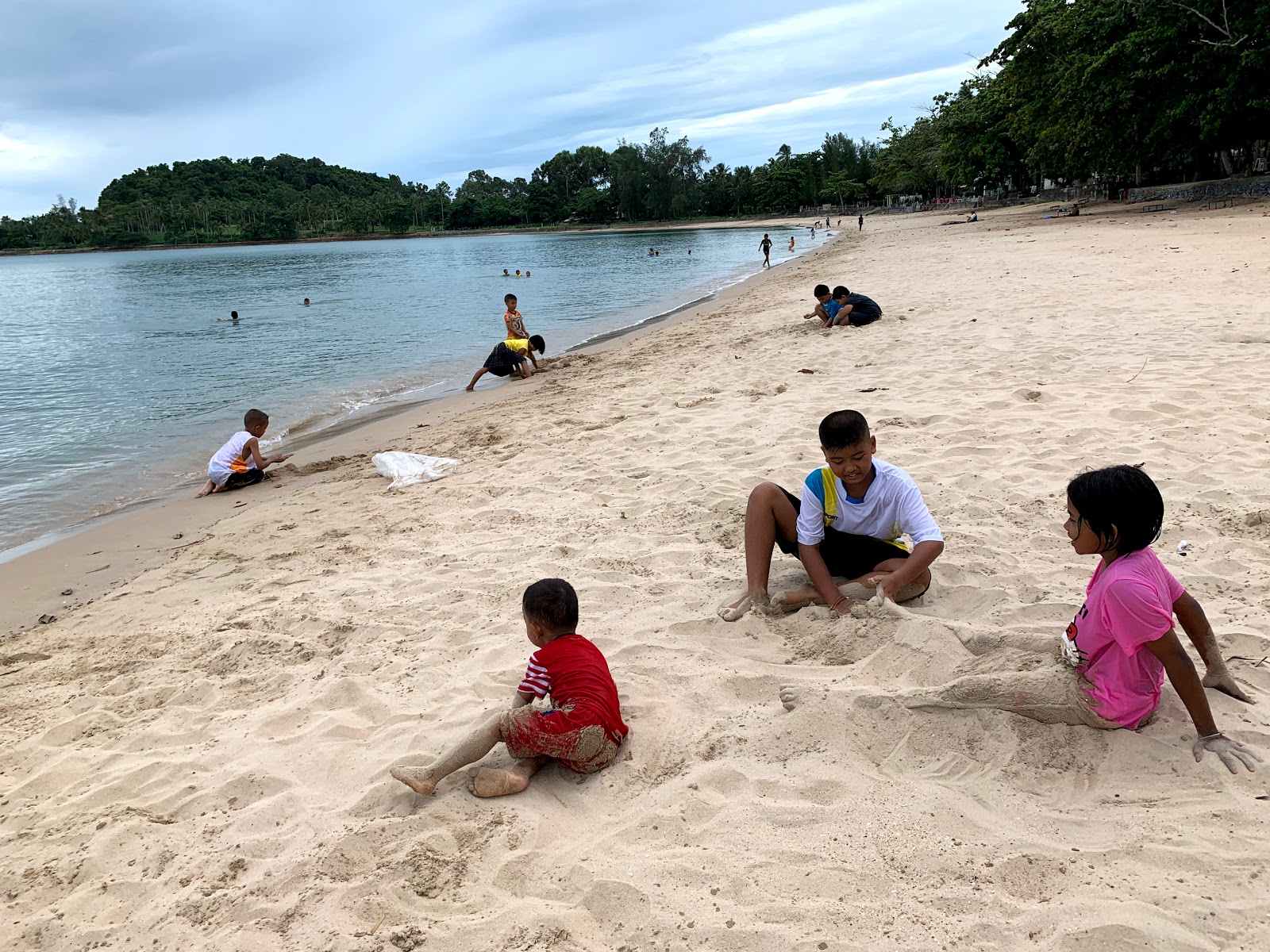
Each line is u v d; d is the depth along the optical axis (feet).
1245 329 32.99
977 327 40.73
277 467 31.73
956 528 17.58
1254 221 80.89
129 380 53.36
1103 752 10.07
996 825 9.13
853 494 14.05
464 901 9.00
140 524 26.71
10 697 15.30
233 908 9.29
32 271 285.84
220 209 590.14
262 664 15.52
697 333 55.93
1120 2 107.55
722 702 12.35
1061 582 14.76
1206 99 101.40
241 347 67.05
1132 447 21.02
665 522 20.18
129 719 14.06
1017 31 132.16
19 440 38.63
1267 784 9.13
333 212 585.63
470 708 12.96
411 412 40.57
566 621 11.60
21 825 11.34
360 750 12.23
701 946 7.97
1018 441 22.67
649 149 474.90
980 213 205.67
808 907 8.25
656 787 10.64
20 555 24.47
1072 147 124.77
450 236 546.67
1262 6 90.99
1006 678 10.71
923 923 7.88
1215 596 13.62
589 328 68.74
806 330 47.42
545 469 26.30
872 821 9.36
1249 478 18.31
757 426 27.53
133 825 11.01
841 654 12.98
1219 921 7.44
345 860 9.80
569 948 8.14
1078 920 7.64
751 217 443.73
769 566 15.34
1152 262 58.13
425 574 18.97
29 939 9.21
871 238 163.32
